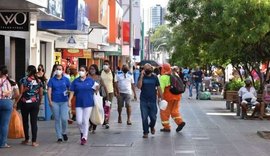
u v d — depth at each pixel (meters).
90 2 31.44
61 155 13.40
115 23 45.12
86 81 15.52
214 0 27.47
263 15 20.20
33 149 14.27
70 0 25.42
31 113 14.83
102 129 19.02
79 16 25.95
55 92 15.52
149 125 17.48
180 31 42.19
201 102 35.44
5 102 14.23
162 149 14.38
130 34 48.16
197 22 35.47
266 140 16.25
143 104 16.94
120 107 21.14
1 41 21.03
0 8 16.84
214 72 61.00
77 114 15.39
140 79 17.00
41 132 17.88
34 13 19.19
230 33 22.08
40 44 28.16
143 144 15.34
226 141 15.99
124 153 13.70
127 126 20.02
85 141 15.25
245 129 19.23
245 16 20.55
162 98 17.45
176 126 20.14
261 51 25.19
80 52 32.03
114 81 21.33
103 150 14.21
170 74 18.34
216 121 22.20
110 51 46.72
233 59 27.05
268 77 26.11
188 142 15.76
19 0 14.96
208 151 14.02
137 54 83.56
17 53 23.77
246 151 14.06
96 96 16.73
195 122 21.72
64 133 15.90
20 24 17.50
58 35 29.39
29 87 14.72
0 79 14.25
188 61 50.62
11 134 15.33
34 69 14.80
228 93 27.45
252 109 25.09
